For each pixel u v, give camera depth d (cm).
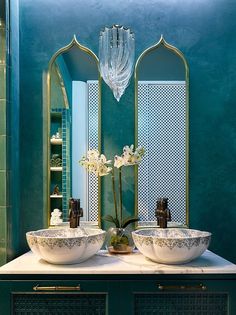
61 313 174
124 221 214
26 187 231
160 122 233
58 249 174
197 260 192
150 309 175
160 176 231
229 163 231
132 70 226
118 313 172
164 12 233
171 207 231
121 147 232
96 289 173
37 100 233
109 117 233
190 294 175
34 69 234
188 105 231
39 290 172
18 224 227
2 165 207
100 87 231
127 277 174
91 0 233
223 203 231
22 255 207
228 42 232
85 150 232
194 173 231
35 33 234
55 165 231
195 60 233
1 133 208
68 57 233
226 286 174
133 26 234
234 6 233
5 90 208
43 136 232
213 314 175
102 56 218
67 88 232
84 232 212
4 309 172
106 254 206
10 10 213
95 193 231
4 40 209
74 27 234
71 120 232
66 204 230
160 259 182
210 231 230
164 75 233
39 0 233
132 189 231
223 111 232
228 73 233
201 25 232
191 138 232
